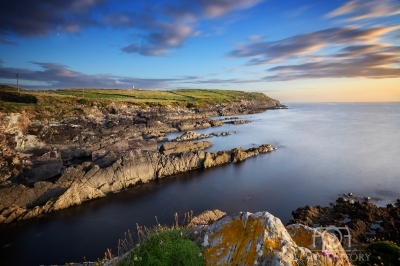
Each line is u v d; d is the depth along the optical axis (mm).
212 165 53719
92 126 79625
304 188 41156
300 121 133375
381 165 53000
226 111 170625
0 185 35656
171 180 45750
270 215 7883
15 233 29172
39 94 121812
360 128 106500
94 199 37875
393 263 9883
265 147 65812
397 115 178125
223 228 8305
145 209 34750
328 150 66875
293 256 6797
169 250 7680
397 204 34156
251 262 6961
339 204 32250
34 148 53188
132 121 96312
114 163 42188
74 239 27969
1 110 79812
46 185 35875
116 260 8508
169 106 147250
